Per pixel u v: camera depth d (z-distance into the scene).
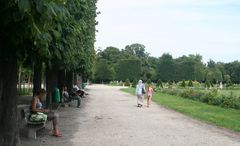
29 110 15.85
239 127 18.98
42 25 6.73
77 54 21.02
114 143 14.01
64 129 17.66
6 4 6.52
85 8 15.75
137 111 28.16
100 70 132.75
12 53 8.84
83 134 16.12
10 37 7.66
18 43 8.13
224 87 99.50
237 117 23.88
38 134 15.41
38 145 13.25
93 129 17.77
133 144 13.89
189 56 141.38
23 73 47.66
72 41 13.94
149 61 145.75
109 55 147.38
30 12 6.41
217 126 19.69
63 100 31.67
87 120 21.67
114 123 20.30
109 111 27.78
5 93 9.87
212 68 146.75
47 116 15.23
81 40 20.11
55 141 14.20
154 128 18.48
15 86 9.99
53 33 9.05
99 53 146.88
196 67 135.12
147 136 15.87
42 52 8.27
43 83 56.62
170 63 134.12
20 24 7.17
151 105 34.78
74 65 22.52
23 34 7.43
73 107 31.16
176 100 40.47
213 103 34.81
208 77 136.62
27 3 5.86
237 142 14.79
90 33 33.19
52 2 6.68
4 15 6.86
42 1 6.22
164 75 134.00
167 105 33.47
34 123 14.36
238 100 32.38
